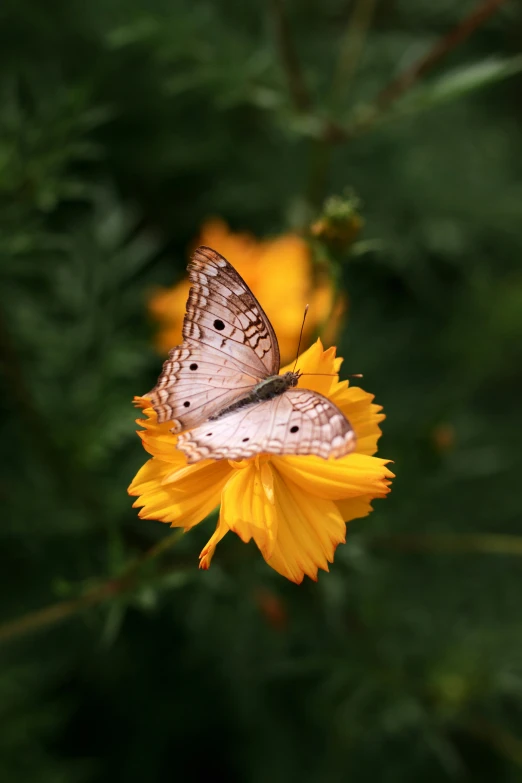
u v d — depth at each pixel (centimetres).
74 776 55
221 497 41
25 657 56
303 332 51
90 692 60
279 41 53
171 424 42
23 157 49
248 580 49
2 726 54
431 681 53
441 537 51
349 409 42
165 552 51
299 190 68
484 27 74
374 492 41
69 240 55
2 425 56
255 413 41
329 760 58
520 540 51
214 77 54
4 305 54
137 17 53
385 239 69
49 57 63
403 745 61
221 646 57
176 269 66
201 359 41
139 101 67
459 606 61
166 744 60
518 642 55
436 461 54
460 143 75
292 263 53
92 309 55
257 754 59
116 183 66
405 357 69
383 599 56
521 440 68
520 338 67
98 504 53
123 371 54
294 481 41
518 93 80
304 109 54
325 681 57
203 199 67
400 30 72
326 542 41
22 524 53
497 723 58
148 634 60
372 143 73
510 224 73
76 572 56
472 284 70
